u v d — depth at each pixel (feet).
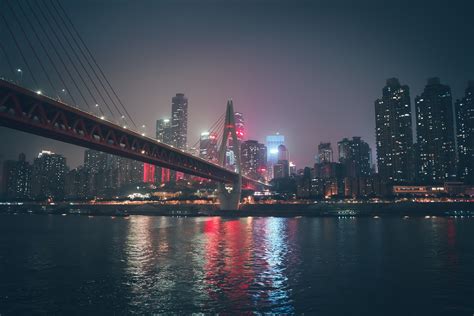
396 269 153.28
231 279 135.74
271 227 401.29
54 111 213.46
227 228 390.01
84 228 408.05
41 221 582.76
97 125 247.29
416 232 321.73
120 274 145.48
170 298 112.27
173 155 378.32
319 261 172.86
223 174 595.06
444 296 113.70
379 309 102.27
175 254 196.75
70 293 118.62
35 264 169.68
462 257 181.78
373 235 297.53
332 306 104.63
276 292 118.32
